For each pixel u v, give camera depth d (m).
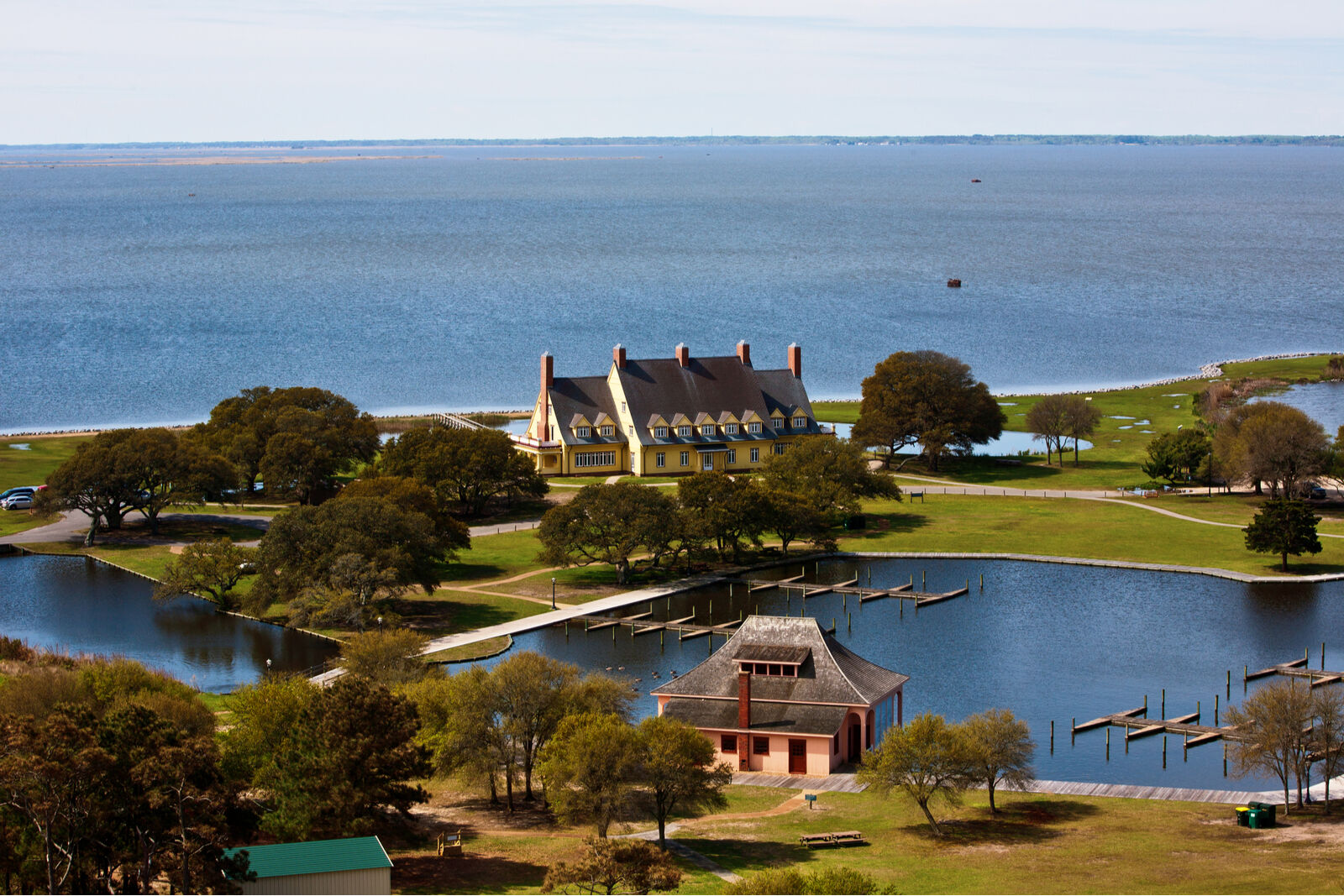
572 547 153.25
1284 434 180.38
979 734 91.44
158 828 66.50
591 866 68.94
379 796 77.56
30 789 63.59
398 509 144.12
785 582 154.38
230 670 123.56
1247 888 73.69
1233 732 100.00
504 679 94.31
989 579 155.25
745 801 96.12
